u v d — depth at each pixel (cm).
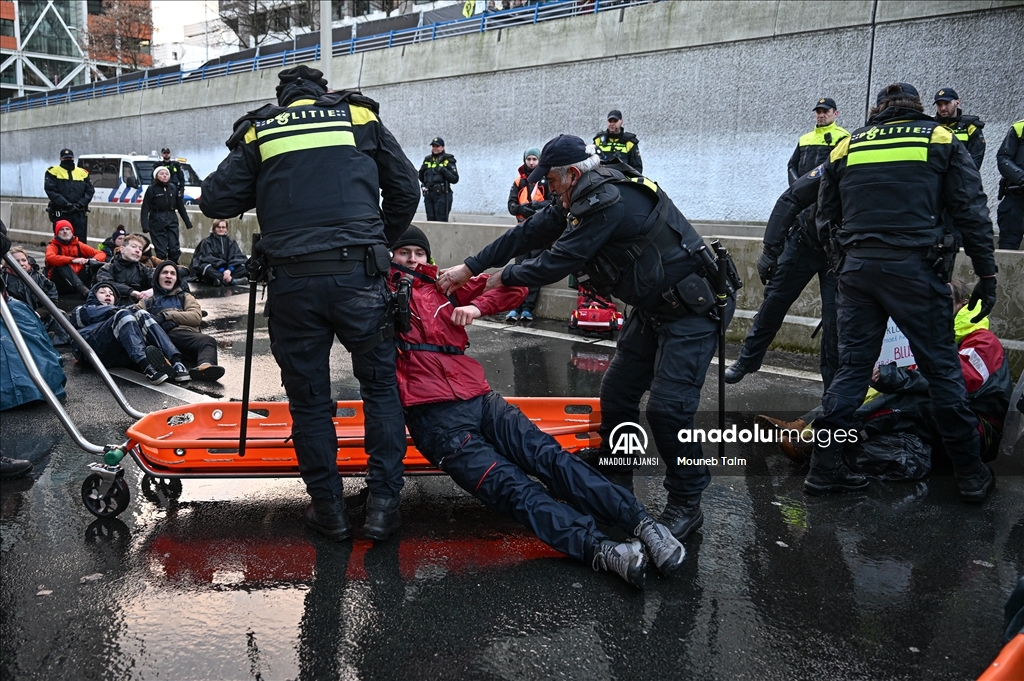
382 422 342
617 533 365
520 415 351
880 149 374
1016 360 595
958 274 623
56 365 564
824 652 272
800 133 1805
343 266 319
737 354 714
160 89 3388
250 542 350
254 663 265
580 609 297
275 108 329
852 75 1703
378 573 323
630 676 259
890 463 420
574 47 2186
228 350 760
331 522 348
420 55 2555
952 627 288
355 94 338
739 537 358
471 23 2509
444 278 346
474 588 312
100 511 372
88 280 1083
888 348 465
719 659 268
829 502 397
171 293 694
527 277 329
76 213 1356
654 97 2053
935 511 386
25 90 7475
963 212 366
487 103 2406
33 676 259
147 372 629
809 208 482
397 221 354
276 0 4375
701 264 332
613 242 326
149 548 345
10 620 290
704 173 1983
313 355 332
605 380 396
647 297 333
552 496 375
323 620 290
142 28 5366
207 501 393
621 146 1046
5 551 342
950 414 384
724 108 1925
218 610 297
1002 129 1511
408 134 2634
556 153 314
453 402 344
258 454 372
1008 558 339
